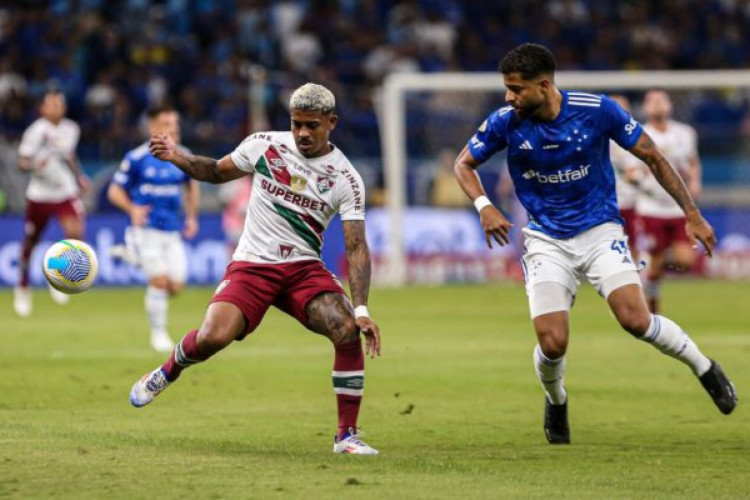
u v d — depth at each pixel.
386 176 91.50
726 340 53.41
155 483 22.70
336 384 27.16
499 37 114.38
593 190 28.75
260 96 93.69
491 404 36.06
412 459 26.03
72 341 53.56
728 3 122.69
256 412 34.22
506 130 28.72
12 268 86.62
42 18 104.44
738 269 92.38
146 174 50.50
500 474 24.20
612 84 86.94
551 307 28.39
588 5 119.25
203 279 88.12
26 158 68.38
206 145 92.75
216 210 89.94
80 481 22.84
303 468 24.45
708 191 96.00
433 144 94.88
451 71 109.31
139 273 87.75
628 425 32.31
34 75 100.31
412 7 113.12
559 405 29.27
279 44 107.25
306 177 27.06
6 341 53.44
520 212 91.31
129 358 47.12
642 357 47.94
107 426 31.14
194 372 43.06
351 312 27.16
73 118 99.50
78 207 70.38
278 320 64.88
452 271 91.12
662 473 24.67
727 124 96.44
